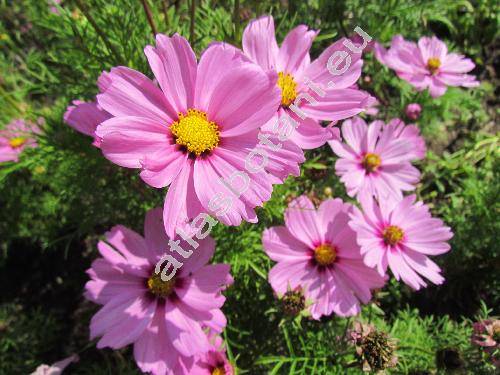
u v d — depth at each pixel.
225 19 0.28
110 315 0.20
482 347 0.25
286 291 0.23
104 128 0.15
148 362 0.19
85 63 0.27
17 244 0.38
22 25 0.42
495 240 0.34
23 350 0.33
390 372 0.27
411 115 0.36
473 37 0.47
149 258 0.21
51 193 0.36
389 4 0.36
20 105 0.37
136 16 0.26
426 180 0.40
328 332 0.27
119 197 0.28
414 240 0.25
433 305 0.36
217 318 0.20
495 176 0.35
